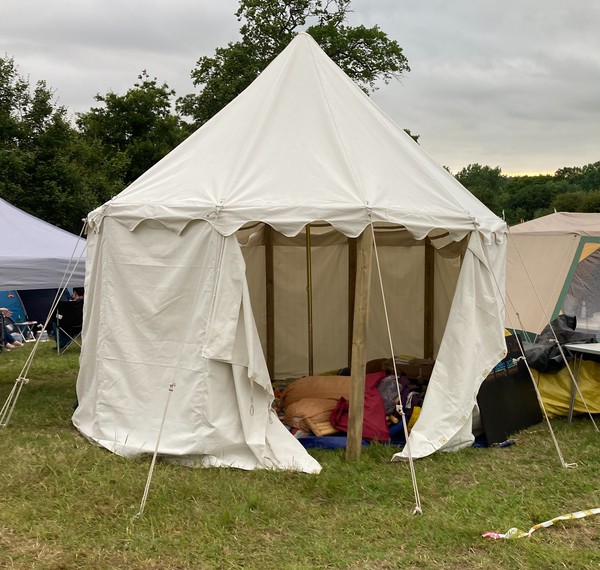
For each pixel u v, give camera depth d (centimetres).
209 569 347
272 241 781
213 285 494
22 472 475
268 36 2616
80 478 464
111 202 549
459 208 546
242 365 491
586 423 628
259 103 589
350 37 2572
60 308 999
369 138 573
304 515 412
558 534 388
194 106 2731
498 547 367
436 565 351
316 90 589
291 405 592
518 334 838
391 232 764
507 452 537
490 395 571
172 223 510
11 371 883
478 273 544
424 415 529
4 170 1806
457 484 466
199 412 492
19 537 382
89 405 570
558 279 836
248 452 497
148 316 522
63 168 1923
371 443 541
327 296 809
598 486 463
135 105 3056
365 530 390
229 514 399
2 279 647
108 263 546
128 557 359
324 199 501
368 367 711
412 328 793
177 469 484
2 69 1973
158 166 589
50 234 747
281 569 347
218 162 548
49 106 2005
